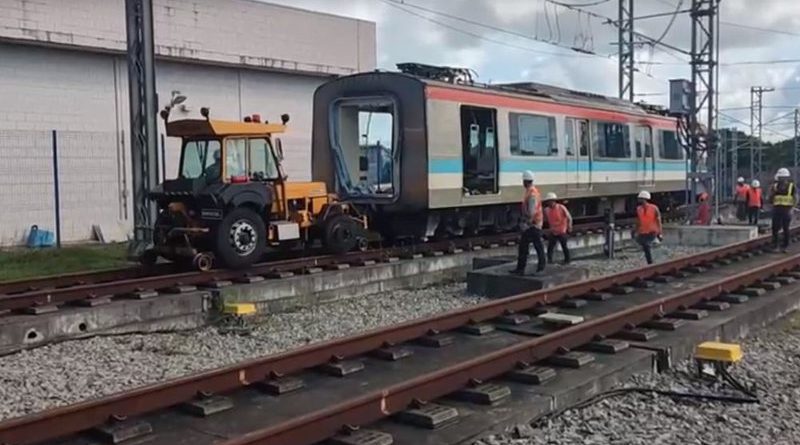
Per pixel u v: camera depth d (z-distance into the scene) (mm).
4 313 10492
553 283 13852
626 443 6203
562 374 7691
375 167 17891
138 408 6496
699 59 27234
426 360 8711
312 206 16078
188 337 10727
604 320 9336
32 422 5832
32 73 22031
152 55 15852
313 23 29078
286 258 16328
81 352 9703
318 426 5820
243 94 27422
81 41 22484
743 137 56625
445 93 17406
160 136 24281
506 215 20359
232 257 14016
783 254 19781
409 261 15352
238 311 11586
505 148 19016
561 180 21219
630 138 24969
